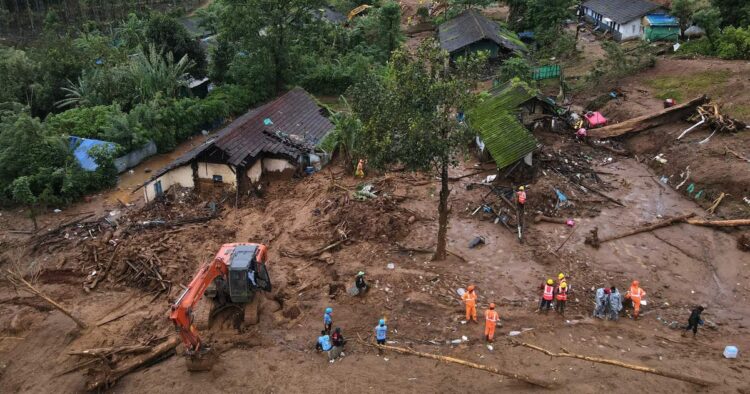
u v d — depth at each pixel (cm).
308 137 3769
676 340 2034
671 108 3669
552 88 4766
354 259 2569
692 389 1756
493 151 3306
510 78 4628
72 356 2062
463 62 2256
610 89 4566
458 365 1928
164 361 2047
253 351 2056
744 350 1964
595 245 2622
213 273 2045
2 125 3481
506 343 2031
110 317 2272
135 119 3912
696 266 2491
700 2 5322
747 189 2867
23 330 2233
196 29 7100
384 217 2792
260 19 4903
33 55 5131
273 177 3497
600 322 2150
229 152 3150
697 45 5056
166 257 2612
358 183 3319
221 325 2194
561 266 2498
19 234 2964
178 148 4247
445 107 2181
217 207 3128
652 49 4825
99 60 5116
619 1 6338
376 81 2298
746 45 4559
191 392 1866
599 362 1825
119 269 2547
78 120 3916
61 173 3281
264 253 2316
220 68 5434
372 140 2164
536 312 2205
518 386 1811
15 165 3291
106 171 3531
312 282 2428
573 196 3052
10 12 7931
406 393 1809
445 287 2358
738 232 2688
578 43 6056
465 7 7169
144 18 7125
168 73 4619
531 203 2956
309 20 5247
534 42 6269
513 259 2556
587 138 3769
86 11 7925
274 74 5247
